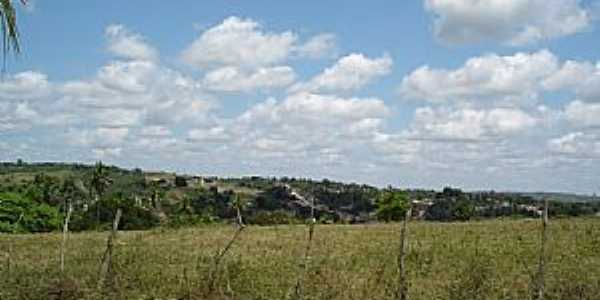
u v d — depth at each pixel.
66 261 21.67
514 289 16.16
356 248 27.83
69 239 33.09
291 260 22.61
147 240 32.56
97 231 45.44
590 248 25.55
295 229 42.50
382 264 21.58
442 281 18.08
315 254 25.25
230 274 17.67
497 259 22.56
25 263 20.97
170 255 23.92
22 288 14.30
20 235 37.38
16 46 12.76
